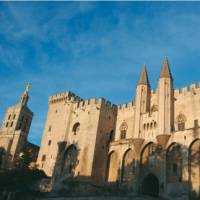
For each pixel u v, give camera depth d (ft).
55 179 223.30
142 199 166.61
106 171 230.68
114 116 264.52
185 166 179.93
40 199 190.39
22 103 360.28
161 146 200.95
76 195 189.88
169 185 183.73
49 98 301.63
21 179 218.18
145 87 246.06
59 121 278.87
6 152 314.55
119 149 227.81
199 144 181.88
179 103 222.89
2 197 199.41
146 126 220.23
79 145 247.91
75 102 278.67
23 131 331.16
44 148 273.75
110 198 167.43
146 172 203.72
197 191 170.81
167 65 235.61
